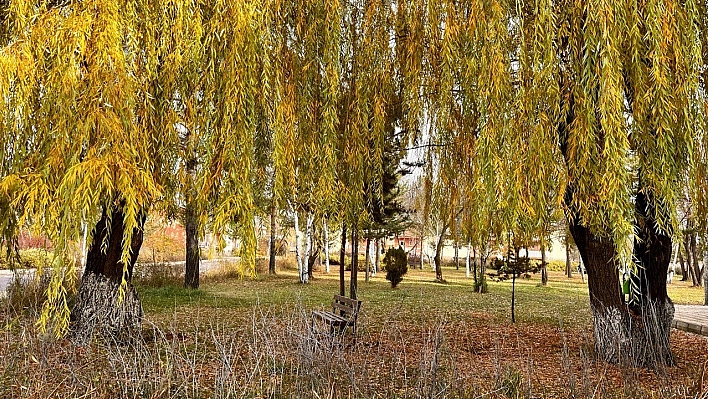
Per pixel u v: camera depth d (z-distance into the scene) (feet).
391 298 50.42
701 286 78.33
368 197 18.63
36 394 12.38
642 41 14.94
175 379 14.38
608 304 20.57
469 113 17.19
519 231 15.33
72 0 13.75
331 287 60.64
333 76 16.49
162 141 15.71
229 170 14.11
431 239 118.73
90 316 19.84
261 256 86.63
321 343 13.52
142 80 14.25
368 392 12.82
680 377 18.07
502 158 14.89
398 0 18.90
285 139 15.57
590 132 14.16
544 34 14.93
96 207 12.64
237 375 15.11
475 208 15.62
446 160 19.40
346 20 17.88
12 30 14.62
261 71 15.35
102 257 20.57
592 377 17.22
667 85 14.20
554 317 38.58
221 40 14.87
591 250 20.95
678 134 15.37
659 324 20.25
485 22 15.61
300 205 17.85
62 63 12.64
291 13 17.33
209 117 14.55
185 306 36.91
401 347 18.52
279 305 38.45
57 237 12.50
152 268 52.42
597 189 14.53
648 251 20.66
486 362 19.80
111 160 12.66
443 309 41.63
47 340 13.60
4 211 14.49
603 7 14.01
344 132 17.98
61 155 12.71
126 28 13.73
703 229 19.44
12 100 12.68
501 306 45.78
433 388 12.39
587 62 14.15
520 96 15.01
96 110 12.73
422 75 18.28
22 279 26.66
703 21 18.02
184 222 49.08
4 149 13.26
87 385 12.80
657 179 15.05
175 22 14.67
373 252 113.50
